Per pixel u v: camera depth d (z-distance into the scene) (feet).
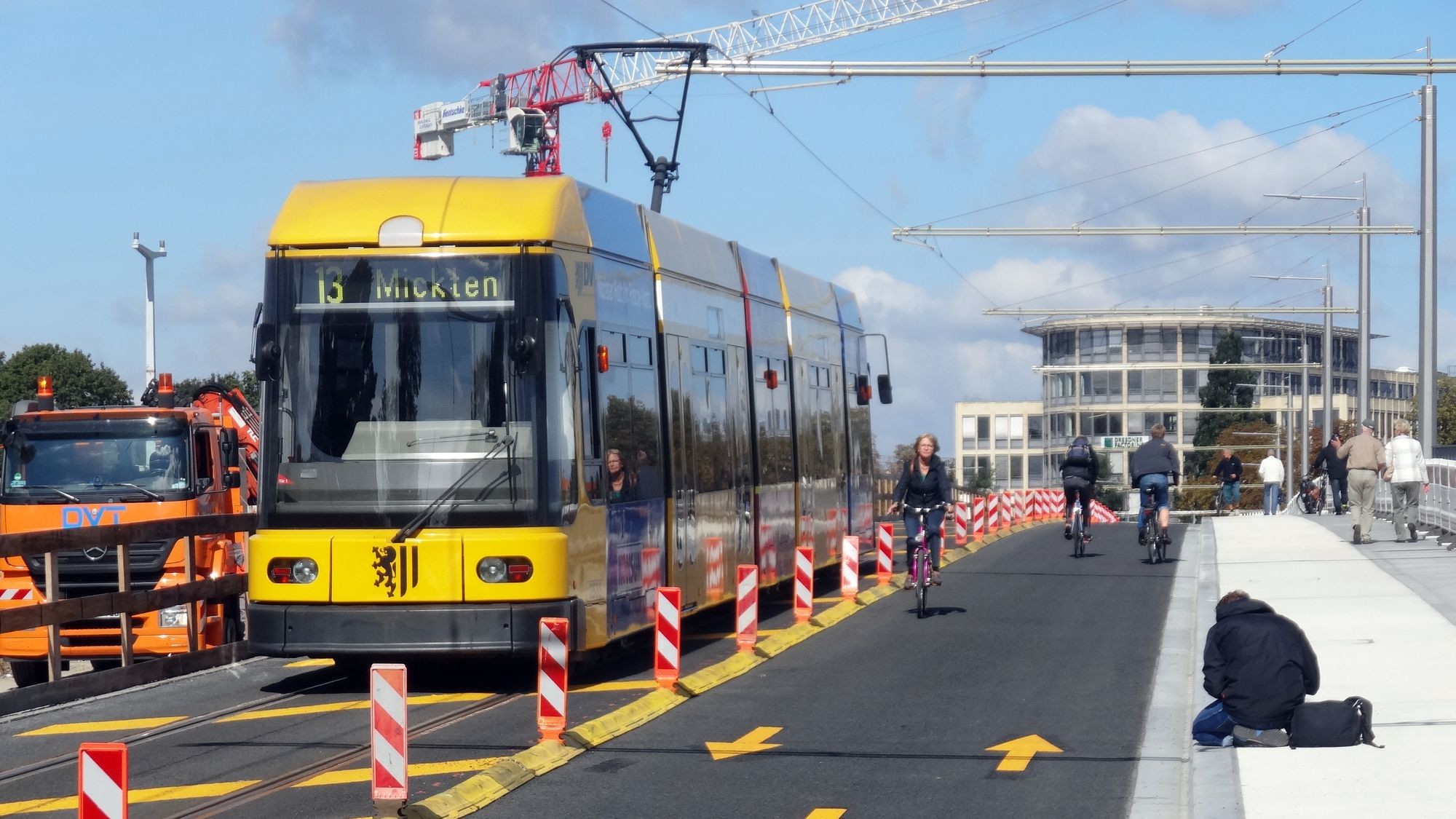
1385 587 63.67
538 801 29.25
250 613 41.81
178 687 45.29
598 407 44.45
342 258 42.24
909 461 61.57
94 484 56.34
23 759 33.96
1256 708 32.22
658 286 50.88
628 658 50.39
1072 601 64.75
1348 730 31.83
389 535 40.98
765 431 63.87
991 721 37.55
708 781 30.89
